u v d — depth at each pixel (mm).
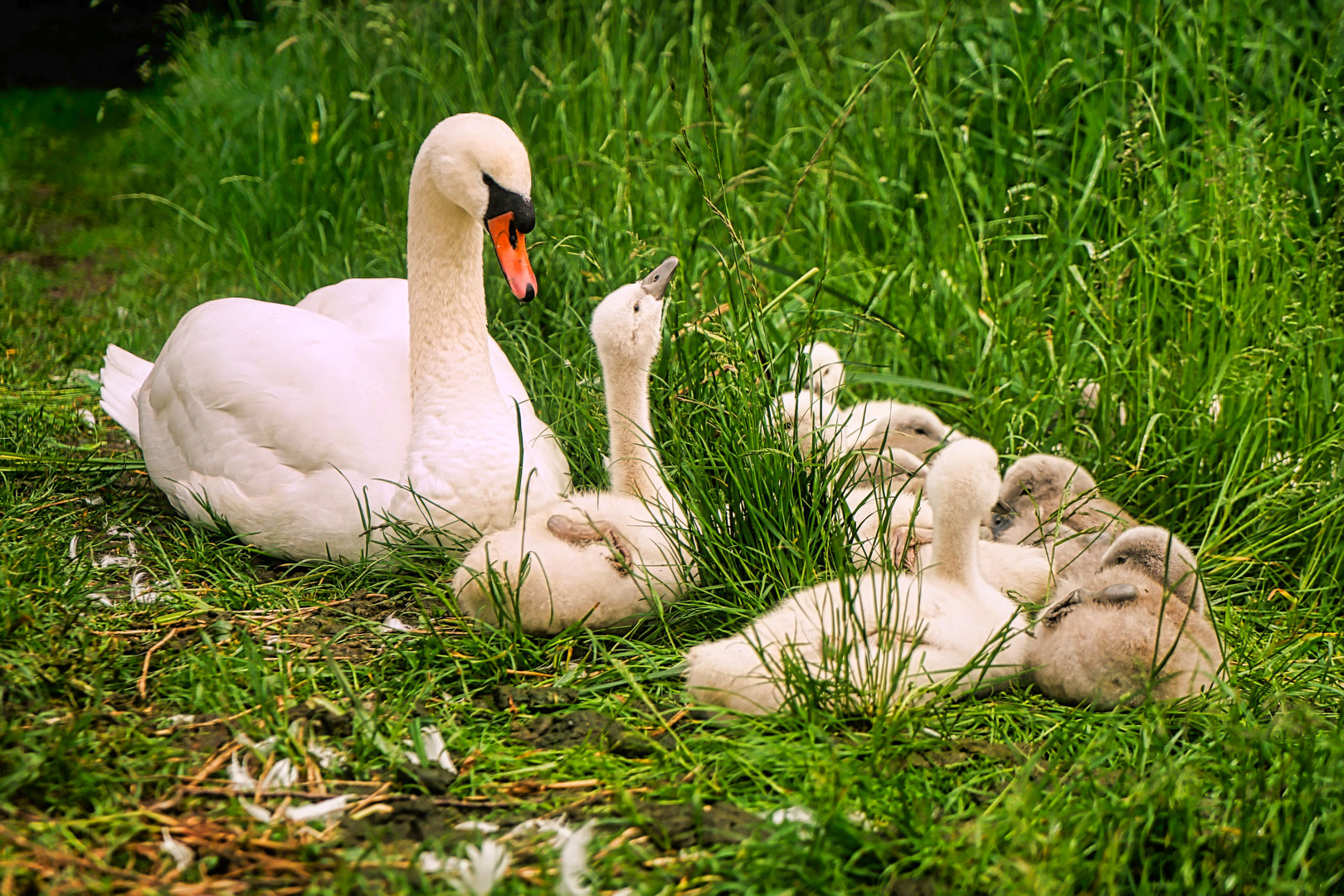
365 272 14062
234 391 9109
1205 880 5641
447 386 8945
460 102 17094
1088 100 14406
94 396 12562
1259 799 6230
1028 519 9570
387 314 10445
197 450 9289
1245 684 7812
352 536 8766
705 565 8578
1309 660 8375
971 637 7500
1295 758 6449
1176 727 7293
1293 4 14859
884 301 13242
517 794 6438
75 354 13953
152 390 10000
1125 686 7328
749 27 19203
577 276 12570
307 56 19391
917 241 13891
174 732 6742
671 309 11141
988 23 15211
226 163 18859
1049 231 13125
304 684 7328
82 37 32656
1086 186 13531
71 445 11359
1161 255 12070
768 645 7273
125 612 8109
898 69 15875
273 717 6797
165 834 5832
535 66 17812
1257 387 10641
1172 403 10930
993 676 7535
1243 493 9594
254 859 5680
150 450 9844
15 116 28266
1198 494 10180
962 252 13539
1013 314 12383
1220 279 11555
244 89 20141
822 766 6430
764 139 16812
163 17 24922
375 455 8859
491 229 9000
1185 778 6238
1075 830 5949
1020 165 14266
